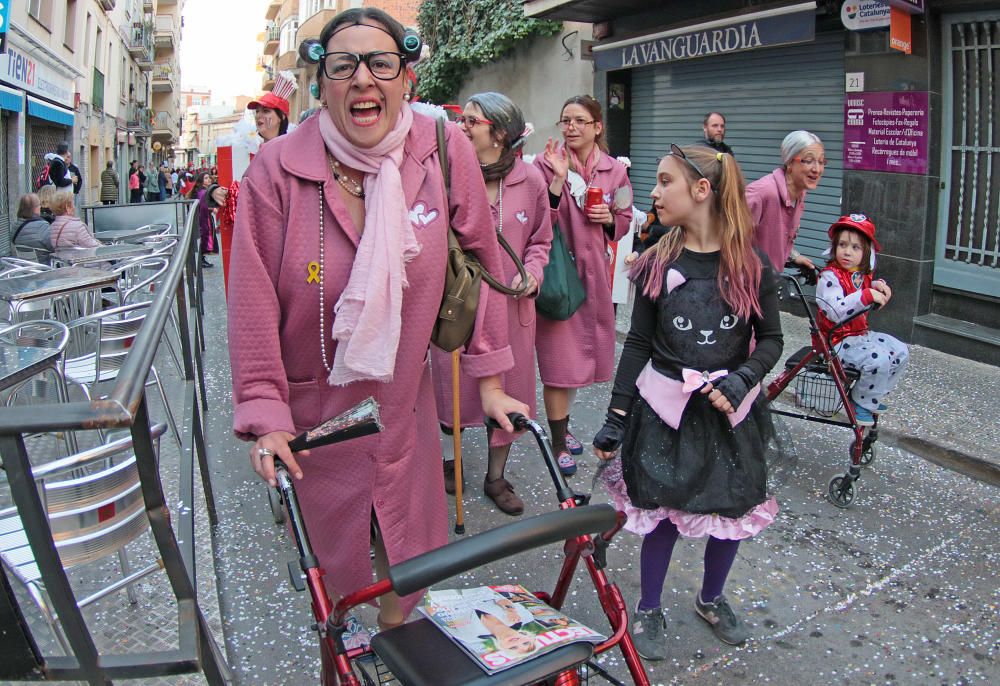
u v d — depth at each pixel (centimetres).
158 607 315
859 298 396
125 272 653
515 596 193
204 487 383
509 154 389
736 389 263
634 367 286
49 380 412
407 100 221
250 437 206
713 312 271
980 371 612
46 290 453
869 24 653
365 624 306
